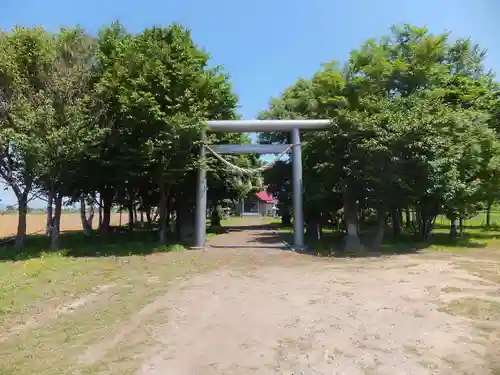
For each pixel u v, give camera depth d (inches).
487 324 247.1
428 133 570.6
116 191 877.8
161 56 637.9
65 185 657.6
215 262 520.7
